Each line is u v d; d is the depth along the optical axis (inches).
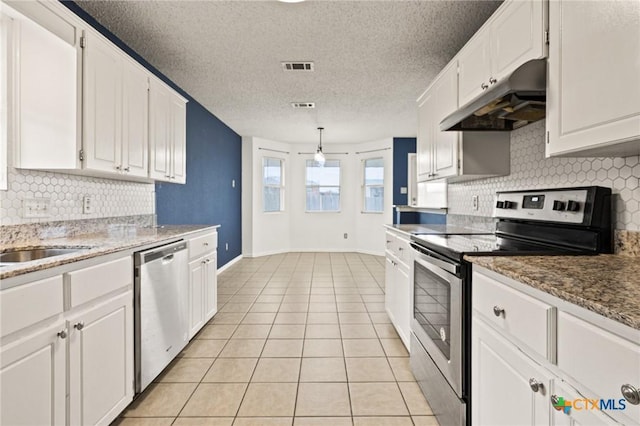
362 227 271.9
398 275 101.5
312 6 83.5
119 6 83.1
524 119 71.7
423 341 73.2
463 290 54.1
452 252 57.8
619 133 38.0
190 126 157.3
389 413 66.4
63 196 80.1
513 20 60.7
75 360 50.1
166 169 105.3
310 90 146.0
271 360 88.8
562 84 47.4
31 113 67.6
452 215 122.6
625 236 51.3
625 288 32.8
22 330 41.5
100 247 60.8
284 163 271.3
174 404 69.2
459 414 54.2
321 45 104.0
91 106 69.6
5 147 66.4
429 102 107.4
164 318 78.6
